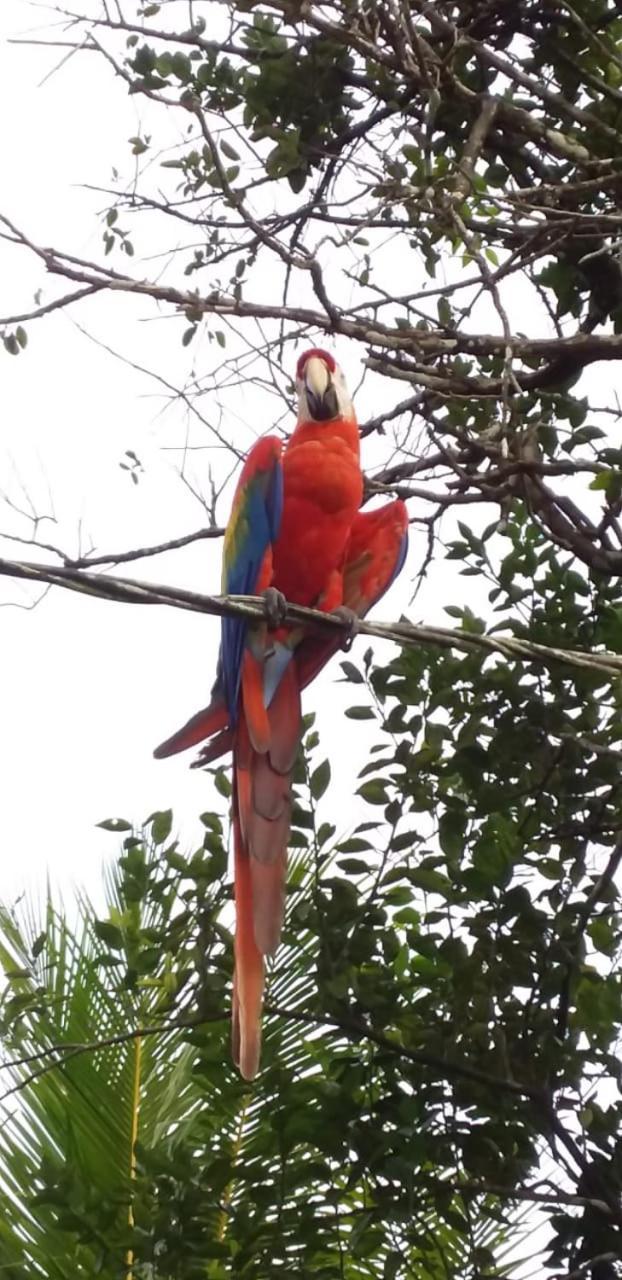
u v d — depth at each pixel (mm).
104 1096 5105
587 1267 4336
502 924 4578
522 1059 4598
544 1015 4605
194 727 5090
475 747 4633
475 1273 4402
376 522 5402
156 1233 4375
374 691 4629
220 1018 4617
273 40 5973
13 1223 4832
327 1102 4484
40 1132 5008
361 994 4512
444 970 4656
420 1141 4406
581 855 4727
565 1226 4488
